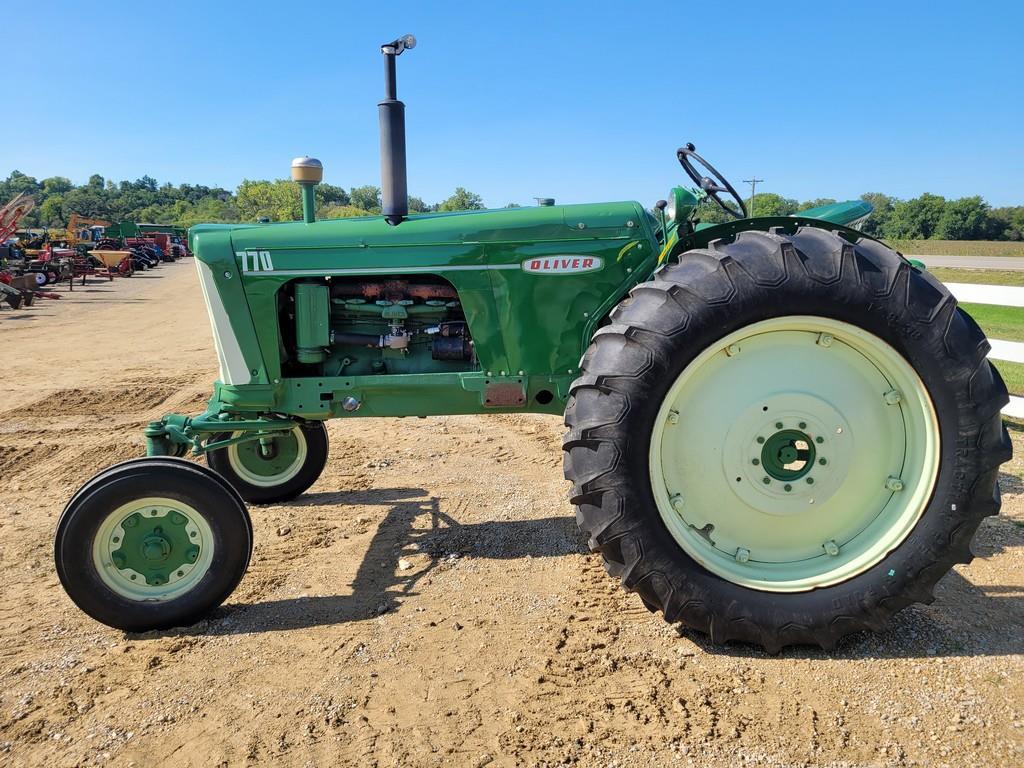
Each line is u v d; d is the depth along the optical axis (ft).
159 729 7.72
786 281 8.30
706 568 8.80
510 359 10.93
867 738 7.23
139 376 28.19
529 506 14.05
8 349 35.19
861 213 11.43
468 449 18.10
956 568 10.82
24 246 97.19
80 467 17.07
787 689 8.07
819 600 8.61
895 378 8.74
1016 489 13.94
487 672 8.57
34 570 11.81
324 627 9.75
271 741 7.48
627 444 8.38
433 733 7.52
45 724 7.86
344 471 16.55
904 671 8.33
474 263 10.62
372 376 11.03
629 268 10.70
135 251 113.91
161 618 9.62
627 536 8.52
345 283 11.05
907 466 8.93
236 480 14.28
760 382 8.96
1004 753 6.95
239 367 10.99
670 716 7.66
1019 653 8.59
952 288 21.94
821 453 9.03
